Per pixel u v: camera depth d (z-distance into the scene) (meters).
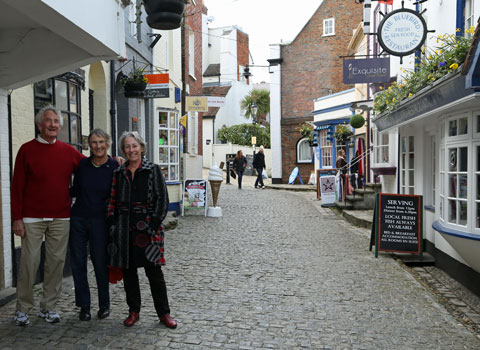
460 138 5.49
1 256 4.85
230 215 11.57
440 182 6.27
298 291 5.32
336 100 18.97
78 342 3.71
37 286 5.24
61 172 4.15
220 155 35.81
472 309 5.19
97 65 7.65
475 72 4.18
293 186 21.17
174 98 12.32
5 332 3.88
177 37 13.92
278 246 7.91
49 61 4.58
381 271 6.39
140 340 3.78
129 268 4.08
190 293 5.14
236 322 4.27
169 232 9.01
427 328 4.28
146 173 4.04
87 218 4.16
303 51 23.67
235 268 6.32
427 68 6.39
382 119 9.01
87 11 3.98
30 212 4.04
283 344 3.80
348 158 18.94
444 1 7.28
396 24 7.29
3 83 4.68
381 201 7.34
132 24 9.75
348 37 23.06
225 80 41.38
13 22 4.34
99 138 4.15
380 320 4.45
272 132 24.17
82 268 4.18
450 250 6.50
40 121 4.07
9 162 5.03
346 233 9.41
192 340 3.81
